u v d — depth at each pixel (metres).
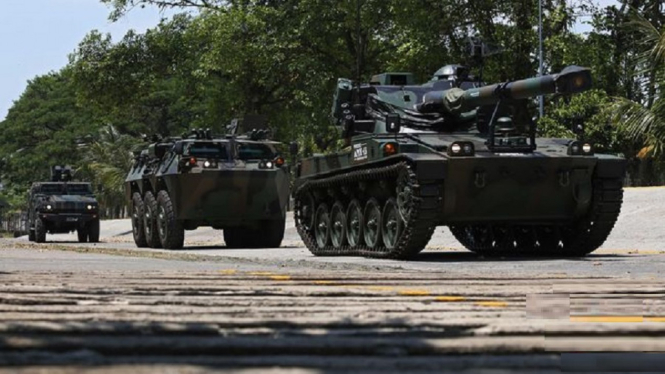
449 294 10.54
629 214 44.28
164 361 5.46
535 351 6.08
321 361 5.48
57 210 59.44
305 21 66.31
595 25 63.75
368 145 29.12
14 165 141.62
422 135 29.25
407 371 5.13
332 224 33.09
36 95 151.12
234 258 26.00
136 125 126.44
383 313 8.28
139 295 10.25
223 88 71.50
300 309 8.57
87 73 73.69
